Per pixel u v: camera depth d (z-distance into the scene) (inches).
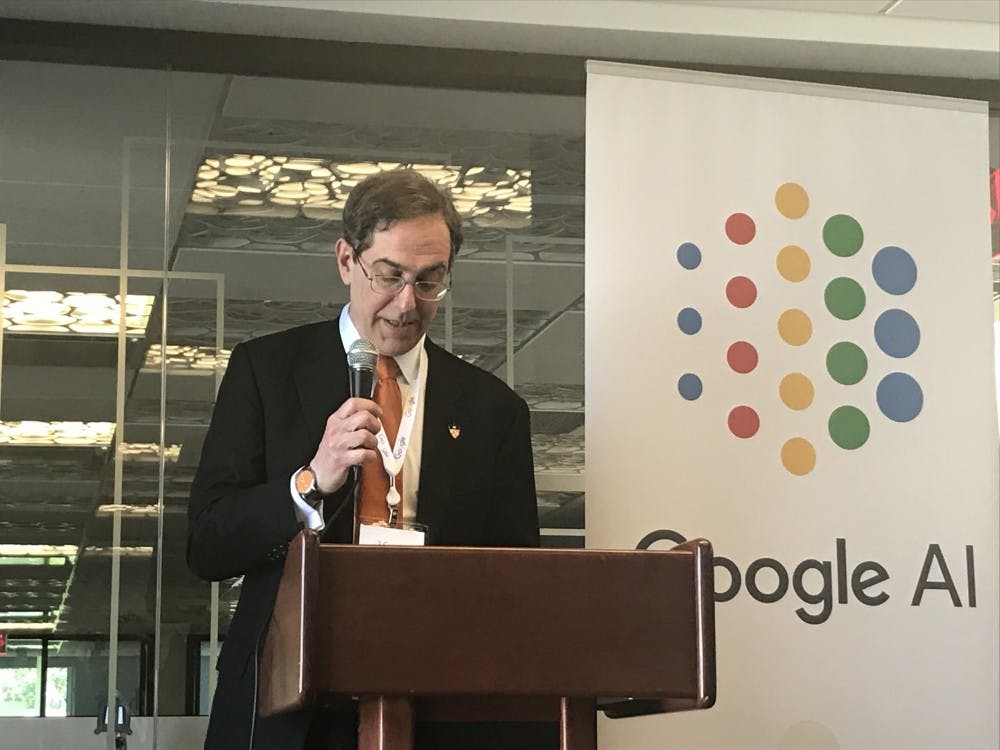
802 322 124.6
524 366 135.4
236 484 87.0
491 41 138.7
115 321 128.0
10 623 118.7
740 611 117.6
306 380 91.3
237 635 85.4
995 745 121.0
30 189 130.0
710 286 123.3
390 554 63.5
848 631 119.6
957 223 130.9
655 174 124.2
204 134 134.6
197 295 130.2
